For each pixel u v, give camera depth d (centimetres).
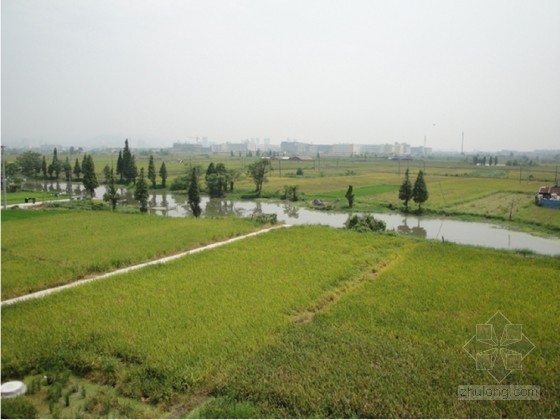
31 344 1722
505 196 7800
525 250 3725
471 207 6550
